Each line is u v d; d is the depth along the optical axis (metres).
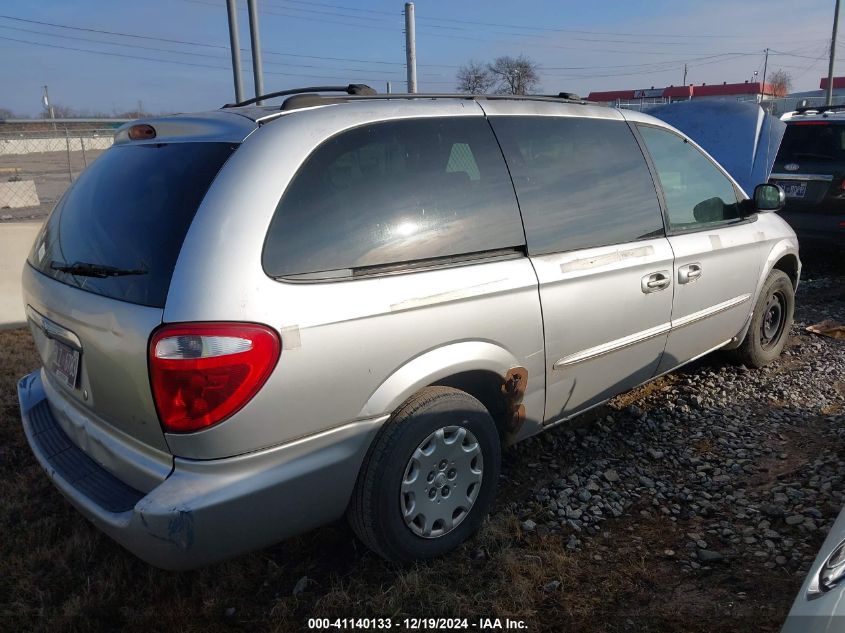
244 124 2.45
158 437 2.17
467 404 2.74
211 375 2.07
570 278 3.09
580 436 3.97
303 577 2.71
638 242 3.50
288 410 2.22
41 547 2.92
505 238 2.89
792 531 2.94
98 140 13.80
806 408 4.25
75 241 2.63
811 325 6.05
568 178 3.23
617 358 3.50
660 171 3.79
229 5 8.06
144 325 2.12
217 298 2.10
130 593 2.67
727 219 4.31
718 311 4.20
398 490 2.55
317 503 2.39
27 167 13.31
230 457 2.15
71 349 2.54
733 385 4.64
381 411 2.47
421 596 2.58
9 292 6.26
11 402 4.45
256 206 2.23
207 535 2.14
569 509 3.18
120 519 2.19
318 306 2.26
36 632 2.47
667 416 4.21
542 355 3.03
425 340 2.55
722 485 3.38
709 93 51.00
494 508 3.22
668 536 2.97
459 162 2.82
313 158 2.41
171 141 2.61
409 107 2.76
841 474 3.36
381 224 2.51
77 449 2.67
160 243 2.25
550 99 3.39
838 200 7.59
